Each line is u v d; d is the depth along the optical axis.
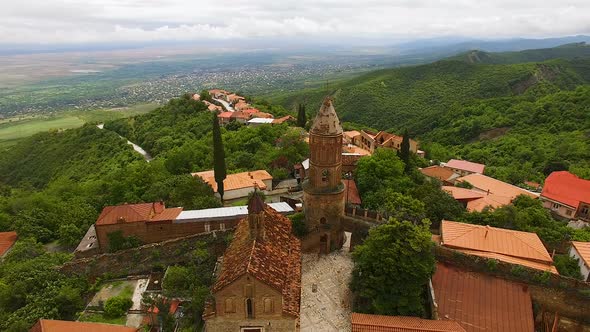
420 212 53.06
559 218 70.88
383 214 50.50
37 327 32.75
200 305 37.91
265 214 38.94
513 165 103.69
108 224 51.91
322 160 48.53
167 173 82.62
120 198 71.19
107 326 34.41
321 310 40.09
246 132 107.50
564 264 43.97
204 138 114.06
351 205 56.28
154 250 48.59
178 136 128.88
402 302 37.41
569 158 101.81
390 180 65.31
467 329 36.38
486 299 38.75
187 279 43.66
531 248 42.91
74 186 86.69
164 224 53.00
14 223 64.94
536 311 38.94
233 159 90.69
